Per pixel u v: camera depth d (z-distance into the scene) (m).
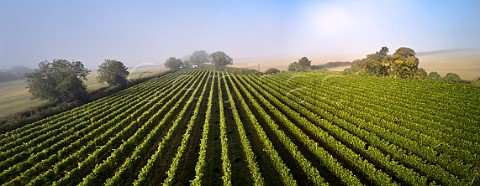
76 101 59.53
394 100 44.38
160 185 22.02
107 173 22.95
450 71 98.44
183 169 24.42
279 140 29.66
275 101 48.38
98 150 26.19
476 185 18.05
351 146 26.69
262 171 23.06
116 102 55.75
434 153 22.02
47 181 22.19
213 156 26.84
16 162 27.67
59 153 27.20
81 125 39.41
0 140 34.03
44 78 58.72
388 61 80.31
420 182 18.09
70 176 21.53
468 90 47.25
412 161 21.47
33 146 32.53
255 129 33.78
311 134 31.41
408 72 74.56
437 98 42.84
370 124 30.41
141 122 39.00
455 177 17.95
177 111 46.22
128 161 23.17
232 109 44.31
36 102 66.75
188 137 29.19
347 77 77.62
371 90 53.97
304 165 21.05
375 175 19.34
